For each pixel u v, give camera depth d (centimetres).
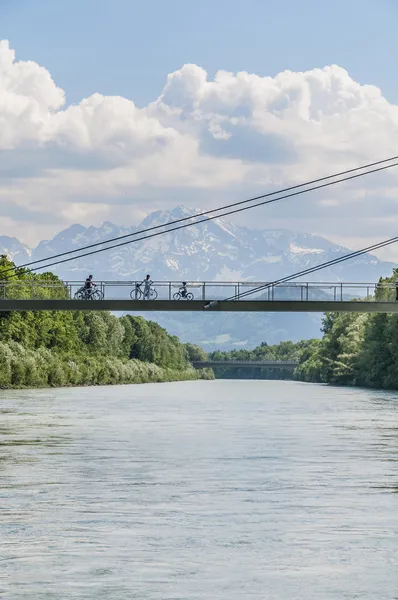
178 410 11900
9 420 9588
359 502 4550
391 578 3250
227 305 12162
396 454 6544
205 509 4356
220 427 8925
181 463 5978
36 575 3266
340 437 7869
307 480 5244
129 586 3150
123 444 7156
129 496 4691
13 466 5791
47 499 4594
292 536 3822
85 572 3300
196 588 3133
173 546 3656
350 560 3466
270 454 6512
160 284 12144
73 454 6450
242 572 3312
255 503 4509
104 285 12194
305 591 3108
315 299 12612
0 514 4225
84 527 3969
